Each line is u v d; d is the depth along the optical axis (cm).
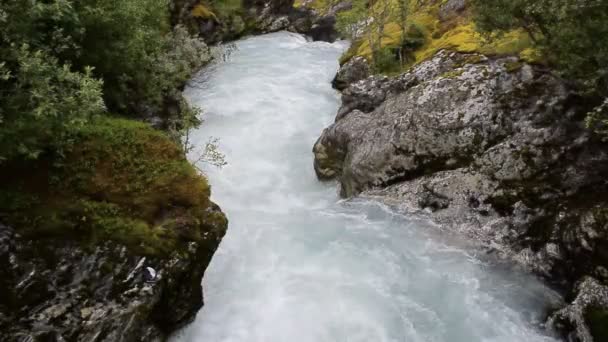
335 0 3934
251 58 2903
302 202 1603
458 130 1461
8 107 815
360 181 1585
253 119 2056
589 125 1174
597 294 1025
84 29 1105
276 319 1061
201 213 1016
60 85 882
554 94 1412
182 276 950
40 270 826
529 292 1155
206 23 3072
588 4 1051
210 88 2336
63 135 944
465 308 1107
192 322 1037
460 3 2431
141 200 973
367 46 2511
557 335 1040
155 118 1593
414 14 2688
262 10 3766
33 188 905
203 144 1823
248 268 1211
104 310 836
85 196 934
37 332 768
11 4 821
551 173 1325
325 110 2181
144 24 1667
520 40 1694
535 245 1241
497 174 1367
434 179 1443
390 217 1429
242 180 1667
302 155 1841
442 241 1321
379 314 1080
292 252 1282
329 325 1048
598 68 1181
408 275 1205
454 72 1606
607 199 1215
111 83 1426
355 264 1240
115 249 892
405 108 1580
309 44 3334
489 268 1230
